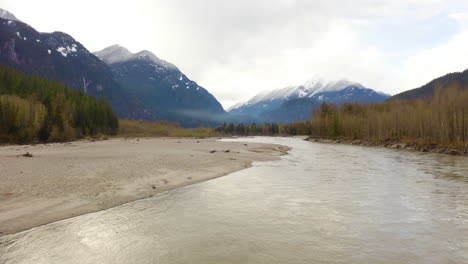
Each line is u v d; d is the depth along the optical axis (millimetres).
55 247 8797
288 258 8195
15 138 71938
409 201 14656
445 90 68562
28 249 8625
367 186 18438
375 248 8945
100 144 62531
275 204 14016
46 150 42625
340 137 101312
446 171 25484
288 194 16141
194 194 16016
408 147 57375
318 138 113938
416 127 69625
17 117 74750
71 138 90688
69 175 19016
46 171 20438
